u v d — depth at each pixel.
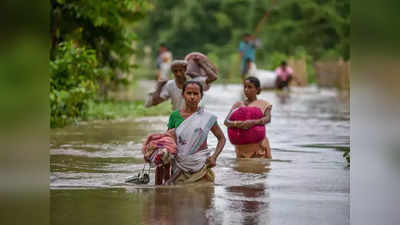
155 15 82.19
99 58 25.97
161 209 7.30
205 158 9.36
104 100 27.11
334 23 53.16
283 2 66.56
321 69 46.78
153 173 10.37
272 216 6.95
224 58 75.12
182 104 12.91
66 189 8.62
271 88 44.00
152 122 19.53
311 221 6.72
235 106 12.66
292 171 10.44
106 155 12.41
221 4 78.81
